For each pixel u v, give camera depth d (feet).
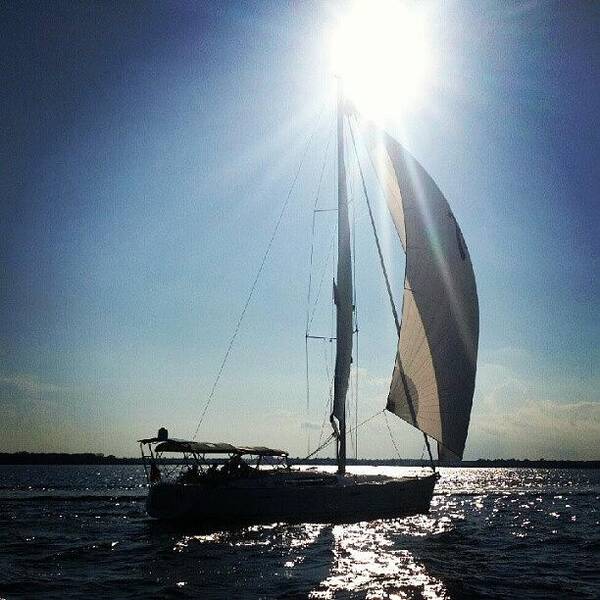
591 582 67.05
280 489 99.25
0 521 121.90
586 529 116.47
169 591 61.31
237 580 66.03
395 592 61.00
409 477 109.60
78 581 65.77
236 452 102.27
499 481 433.07
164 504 100.12
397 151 114.83
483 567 74.33
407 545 88.48
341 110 119.85
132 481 358.02
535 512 155.53
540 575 70.28
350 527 101.50
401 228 115.34
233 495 98.32
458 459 108.47
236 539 91.91
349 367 112.57
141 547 86.38
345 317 112.68
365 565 73.72
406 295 107.65
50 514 137.90
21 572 70.23
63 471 636.07
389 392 106.01
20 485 289.12
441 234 113.39
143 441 101.24
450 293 111.14
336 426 111.04
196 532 98.89
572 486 341.62
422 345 107.34
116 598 58.59
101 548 85.97
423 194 114.11
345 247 114.73
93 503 172.96
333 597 58.95
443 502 191.83
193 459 105.09
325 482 103.35
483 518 136.05
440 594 60.49
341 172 117.29
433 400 106.93
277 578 66.95
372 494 104.06
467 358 110.32
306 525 100.37
